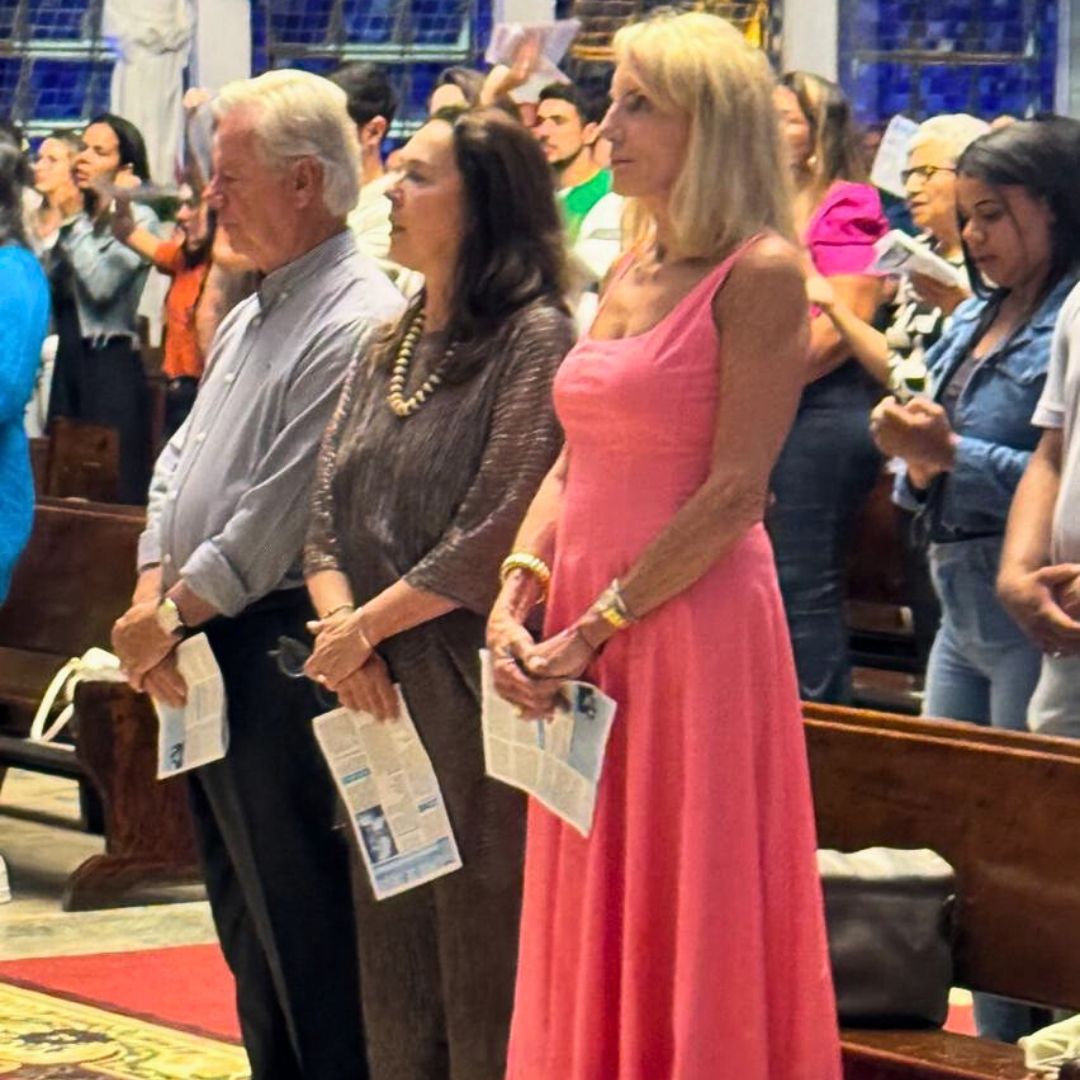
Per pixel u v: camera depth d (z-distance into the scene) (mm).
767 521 6004
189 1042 5340
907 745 4336
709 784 3523
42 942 6297
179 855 6781
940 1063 3898
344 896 4395
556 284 3992
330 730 4047
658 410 3543
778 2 12273
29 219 6172
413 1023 4145
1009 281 4824
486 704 3719
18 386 6000
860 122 12477
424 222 3955
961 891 4230
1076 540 4410
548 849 3684
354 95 6895
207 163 8859
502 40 6938
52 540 7254
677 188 3543
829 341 5938
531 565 3736
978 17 12555
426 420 3979
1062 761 4141
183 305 9031
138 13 12180
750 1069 3539
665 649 3551
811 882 3625
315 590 4074
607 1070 3621
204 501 4371
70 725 6723
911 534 5742
